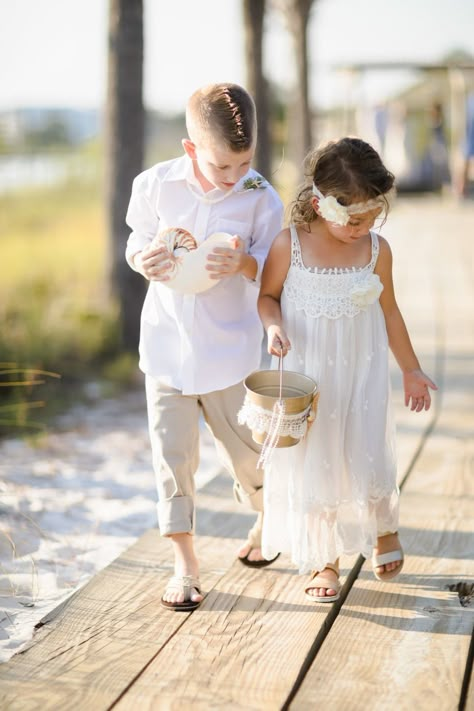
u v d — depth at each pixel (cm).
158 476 285
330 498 270
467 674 238
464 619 266
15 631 276
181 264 264
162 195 278
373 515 274
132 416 556
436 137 2116
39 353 624
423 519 340
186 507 281
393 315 279
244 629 261
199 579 290
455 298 855
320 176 253
